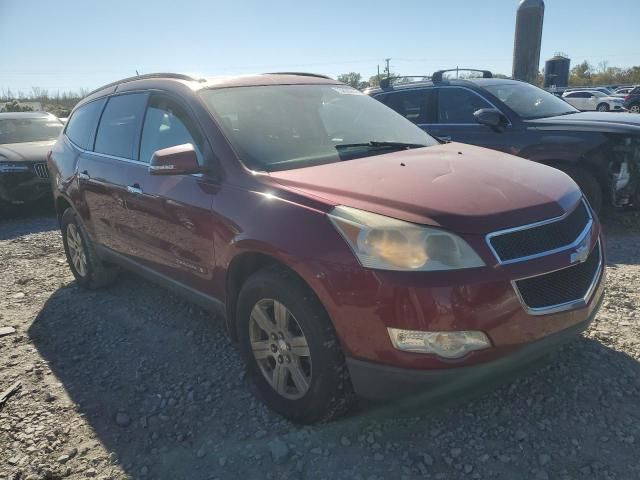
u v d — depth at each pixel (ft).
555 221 8.46
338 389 8.63
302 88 13.09
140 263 13.39
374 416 9.41
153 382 11.15
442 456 8.43
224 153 10.45
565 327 8.37
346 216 8.19
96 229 14.98
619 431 8.71
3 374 11.75
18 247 22.16
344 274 7.95
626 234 19.65
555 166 20.01
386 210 8.10
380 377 8.03
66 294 16.51
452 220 7.81
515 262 7.86
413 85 24.53
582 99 93.04
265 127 11.28
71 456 9.02
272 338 9.52
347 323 8.04
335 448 8.76
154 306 15.02
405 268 7.63
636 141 18.38
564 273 8.36
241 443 9.07
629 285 14.43
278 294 8.91
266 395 9.87
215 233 10.12
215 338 12.82
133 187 12.59
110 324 14.06
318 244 8.25
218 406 10.15
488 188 8.75
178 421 9.81
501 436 8.78
